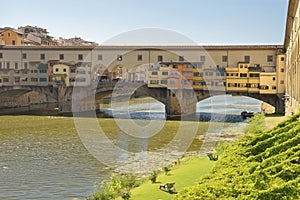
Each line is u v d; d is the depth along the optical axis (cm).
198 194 1012
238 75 7056
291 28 4728
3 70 8100
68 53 7906
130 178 2419
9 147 4016
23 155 3622
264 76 6875
